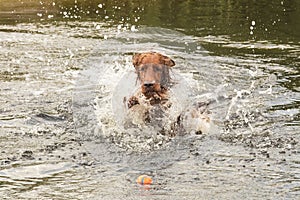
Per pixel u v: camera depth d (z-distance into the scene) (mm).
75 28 18422
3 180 7723
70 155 8570
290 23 19609
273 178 7738
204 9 22250
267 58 14867
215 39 17047
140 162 8344
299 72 13484
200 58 11367
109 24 19125
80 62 14055
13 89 11867
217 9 22219
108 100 9758
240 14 21234
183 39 11391
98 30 18078
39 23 19297
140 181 7625
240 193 7273
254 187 7457
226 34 17812
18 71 13281
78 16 20625
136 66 9391
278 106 10914
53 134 9422
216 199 7105
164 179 7738
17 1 23609
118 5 23047
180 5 23109
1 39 16750
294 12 21625
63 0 23828
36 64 13891
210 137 9297
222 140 9195
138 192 7328
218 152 8711
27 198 7180
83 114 9766
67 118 10180
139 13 21281
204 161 8367
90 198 7160
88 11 21672
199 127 9477
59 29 18266
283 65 14141
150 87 9117
